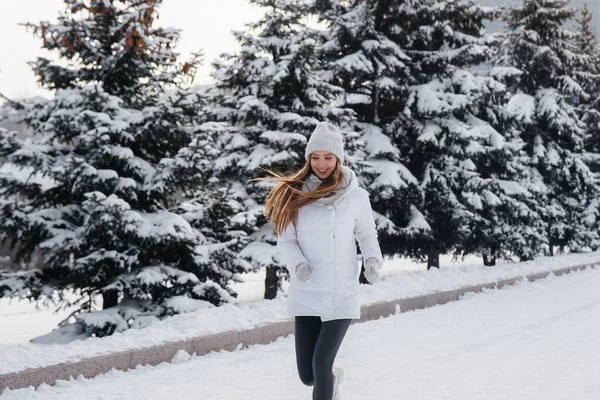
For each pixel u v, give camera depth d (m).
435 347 7.96
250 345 8.09
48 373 5.86
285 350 7.82
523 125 25.66
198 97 12.12
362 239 4.18
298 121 14.91
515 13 26.98
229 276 12.23
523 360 7.18
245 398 5.54
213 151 11.59
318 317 4.15
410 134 18.75
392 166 16.83
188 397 5.54
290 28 15.95
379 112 18.95
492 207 20.50
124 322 10.77
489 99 19.62
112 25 12.23
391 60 17.19
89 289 11.69
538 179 25.91
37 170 10.98
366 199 4.13
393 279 13.66
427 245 19.34
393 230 17.36
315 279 4.03
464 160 18.98
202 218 12.09
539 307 11.84
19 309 18.86
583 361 7.12
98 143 10.80
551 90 26.47
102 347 6.71
